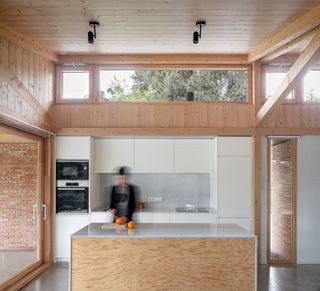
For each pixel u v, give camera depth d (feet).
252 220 20.44
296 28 14.44
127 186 17.29
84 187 20.38
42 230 19.93
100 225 15.46
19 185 22.86
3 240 22.72
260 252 20.67
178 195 22.57
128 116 21.07
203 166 21.24
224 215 20.36
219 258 13.37
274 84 21.04
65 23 14.96
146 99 21.22
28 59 17.38
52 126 20.85
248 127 20.75
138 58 20.25
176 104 21.06
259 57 18.98
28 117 17.20
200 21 14.64
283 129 20.74
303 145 21.09
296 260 20.74
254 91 20.75
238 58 20.29
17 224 22.79
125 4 13.03
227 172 20.51
